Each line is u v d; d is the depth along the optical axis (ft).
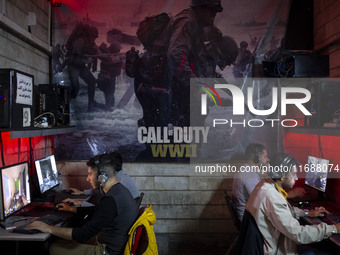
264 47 12.85
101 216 7.58
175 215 13.14
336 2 11.05
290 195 11.19
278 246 6.79
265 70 12.16
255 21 12.84
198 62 12.91
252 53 12.87
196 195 13.08
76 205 10.36
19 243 8.73
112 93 12.99
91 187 13.06
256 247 6.75
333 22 11.28
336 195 10.66
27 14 11.30
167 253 13.03
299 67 11.69
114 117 12.98
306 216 8.92
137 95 12.95
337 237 7.38
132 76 12.94
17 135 8.27
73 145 13.09
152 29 12.94
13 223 8.41
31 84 9.46
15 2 10.45
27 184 9.69
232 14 12.89
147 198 13.14
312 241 6.46
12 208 8.75
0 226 8.29
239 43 12.89
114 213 7.73
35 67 11.98
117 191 8.04
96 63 12.99
